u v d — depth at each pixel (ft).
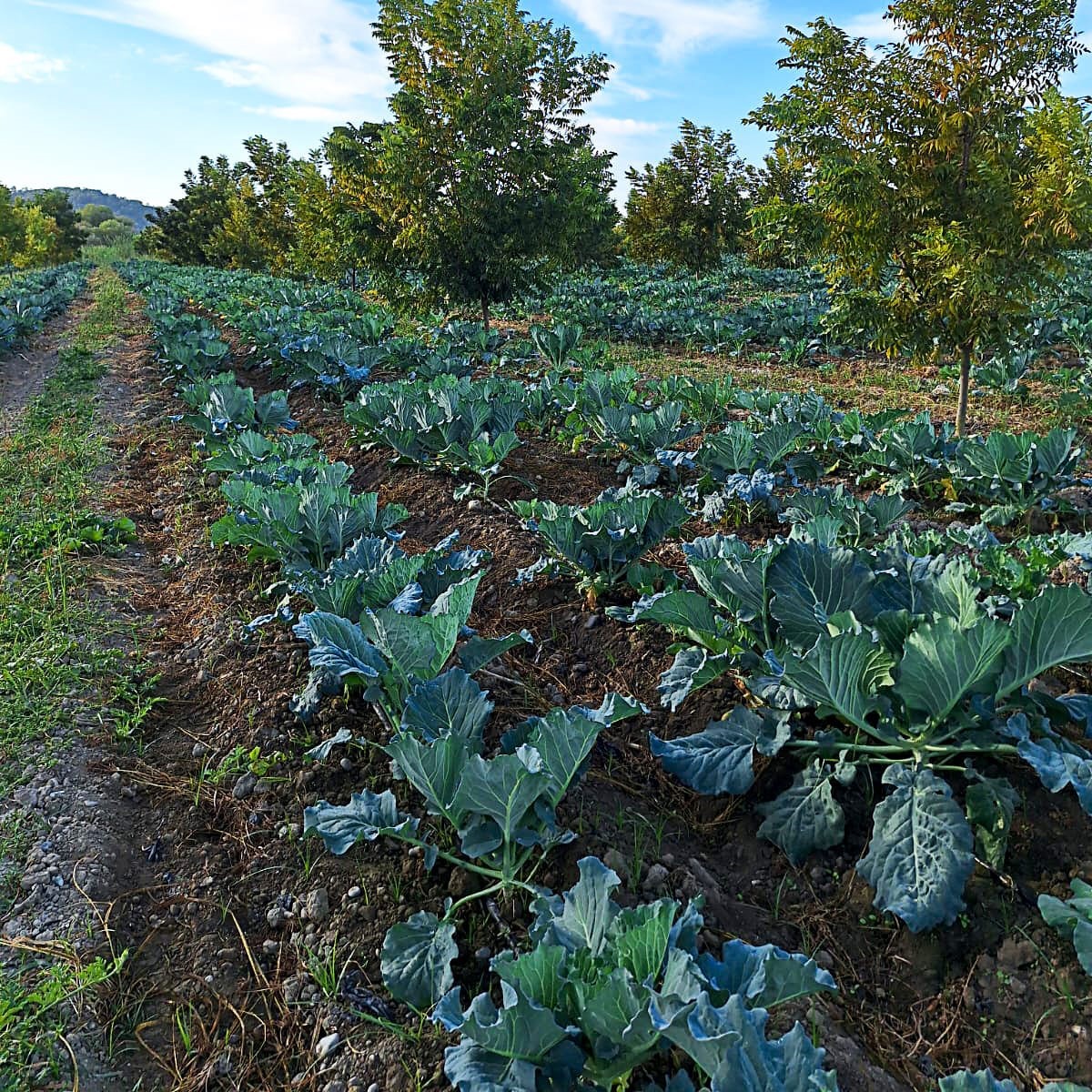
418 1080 8.59
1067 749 10.68
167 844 12.26
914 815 10.21
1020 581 14.49
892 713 11.48
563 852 11.04
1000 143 25.81
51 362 53.98
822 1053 6.81
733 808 12.13
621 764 13.25
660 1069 8.32
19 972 10.02
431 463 26.43
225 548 21.89
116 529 23.40
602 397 29.43
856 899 10.57
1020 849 10.61
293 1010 9.69
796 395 33.19
